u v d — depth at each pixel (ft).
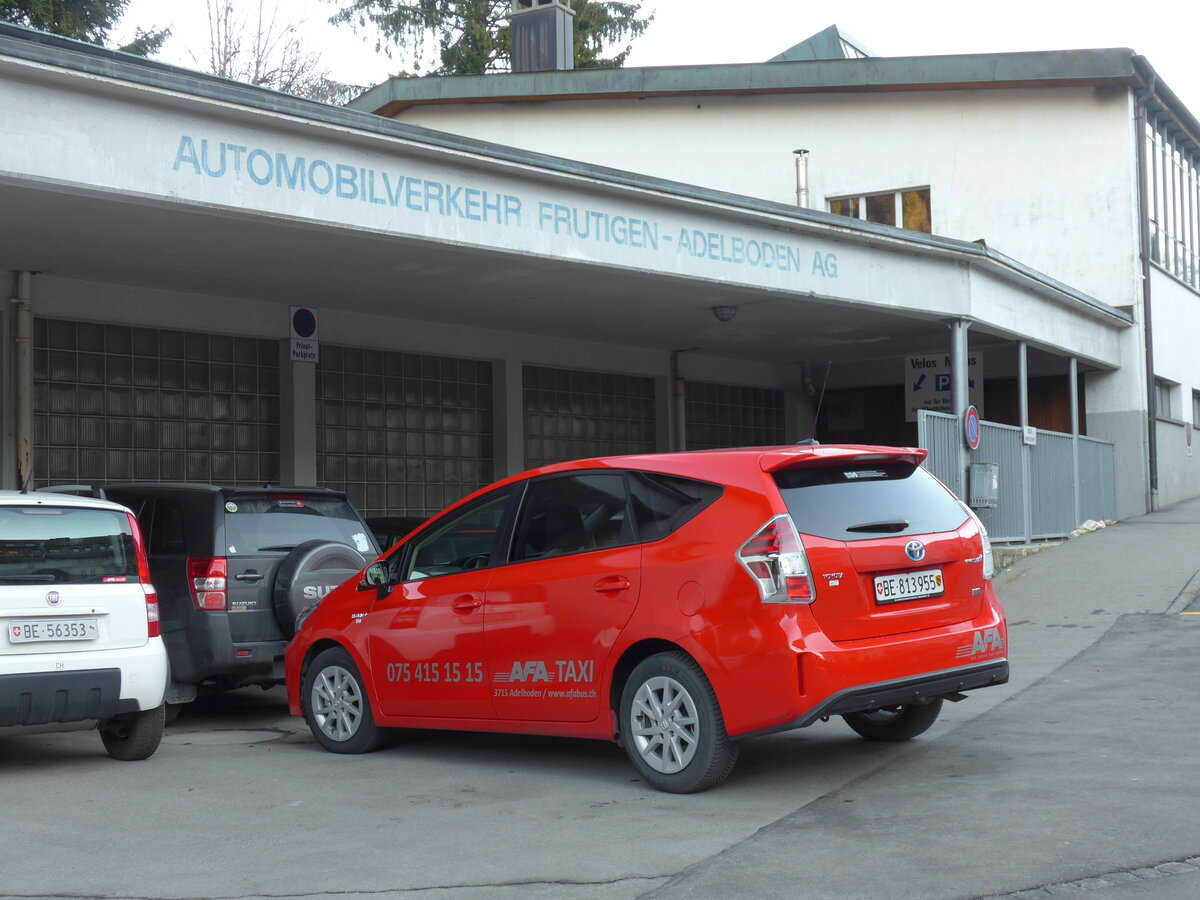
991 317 57.06
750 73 81.30
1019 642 38.86
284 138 32.86
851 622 20.47
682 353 72.79
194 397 51.75
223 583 28.91
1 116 27.86
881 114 80.12
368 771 24.14
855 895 14.99
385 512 58.54
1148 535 62.28
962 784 20.76
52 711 23.43
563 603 22.48
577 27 124.26
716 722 20.48
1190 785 19.98
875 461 22.09
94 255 42.52
